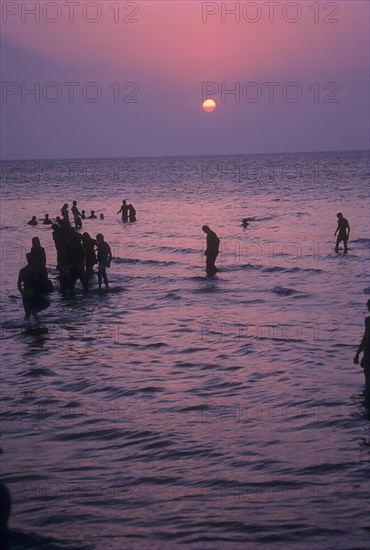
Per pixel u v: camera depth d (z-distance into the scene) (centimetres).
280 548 701
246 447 978
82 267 2325
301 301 2125
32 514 788
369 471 888
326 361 1439
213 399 1207
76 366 1438
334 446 977
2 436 1046
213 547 706
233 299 2184
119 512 791
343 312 1945
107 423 1091
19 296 2273
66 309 2067
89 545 713
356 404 1156
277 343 1603
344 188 8294
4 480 888
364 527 743
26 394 1255
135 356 1516
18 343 1650
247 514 778
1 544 511
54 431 1062
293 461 927
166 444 997
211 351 1545
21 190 9575
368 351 1198
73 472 909
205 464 926
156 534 734
